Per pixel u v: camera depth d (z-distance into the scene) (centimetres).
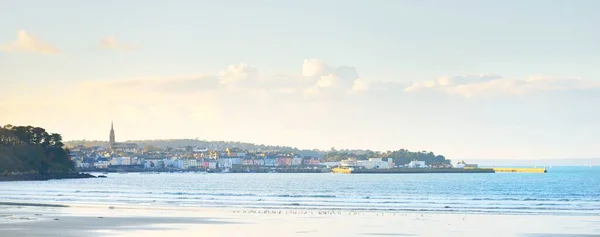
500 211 9219
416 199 13350
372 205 10675
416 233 6228
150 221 7306
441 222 7300
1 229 6334
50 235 5872
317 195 15525
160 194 15400
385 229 6575
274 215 8200
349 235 6062
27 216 7844
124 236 5909
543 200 13150
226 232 6288
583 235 6078
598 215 8419
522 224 7094
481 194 17950
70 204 10338
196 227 6712
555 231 6400
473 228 6681
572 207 10325
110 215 8050
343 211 9025
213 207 9850
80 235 5931
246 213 8538
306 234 6153
